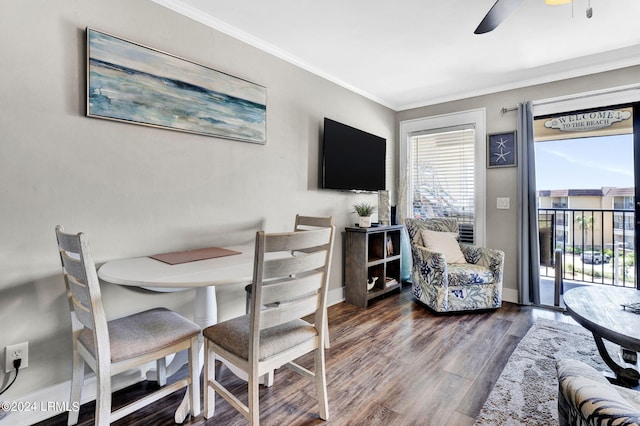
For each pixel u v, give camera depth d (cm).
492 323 280
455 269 306
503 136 355
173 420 155
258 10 216
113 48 177
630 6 209
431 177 416
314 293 157
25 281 153
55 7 159
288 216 285
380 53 280
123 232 184
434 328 269
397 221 412
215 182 229
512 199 349
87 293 122
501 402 168
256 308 125
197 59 217
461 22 232
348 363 210
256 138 254
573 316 177
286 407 165
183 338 150
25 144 152
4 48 146
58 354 162
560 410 97
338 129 322
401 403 168
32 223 154
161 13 199
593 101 308
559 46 267
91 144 172
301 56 286
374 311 313
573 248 397
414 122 423
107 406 126
